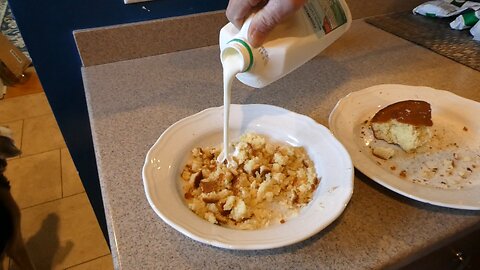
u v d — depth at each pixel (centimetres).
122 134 45
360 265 30
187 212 33
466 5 75
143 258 30
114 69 61
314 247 31
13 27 199
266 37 36
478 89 55
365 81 58
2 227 54
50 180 122
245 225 33
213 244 29
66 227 104
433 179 39
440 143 45
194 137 42
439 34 73
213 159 41
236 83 57
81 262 95
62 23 58
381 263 30
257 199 36
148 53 65
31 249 98
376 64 63
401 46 69
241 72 37
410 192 35
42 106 162
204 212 34
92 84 56
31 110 159
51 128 148
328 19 41
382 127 45
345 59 65
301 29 38
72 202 113
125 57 63
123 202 35
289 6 32
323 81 58
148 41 63
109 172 39
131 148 43
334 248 31
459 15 76
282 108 46
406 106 45
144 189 36
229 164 39
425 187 37
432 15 79
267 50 36
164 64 63
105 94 54
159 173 37
